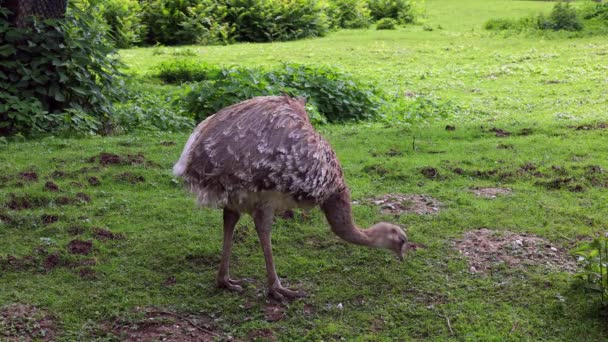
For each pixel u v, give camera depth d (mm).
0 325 4641
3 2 9352
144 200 6867
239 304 5078
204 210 6660
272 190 4809
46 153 8180
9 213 6184
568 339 4719
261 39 23469
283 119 4848
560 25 23031
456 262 5711
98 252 5727
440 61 18562
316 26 24328
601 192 7348
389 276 5516
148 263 5621
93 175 7359
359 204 6953
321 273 5578
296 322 4898
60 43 9492
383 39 23047
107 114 10023
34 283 5207
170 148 8727
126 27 21500
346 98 11836
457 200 7066
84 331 4684
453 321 4922
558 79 15414
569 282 5383
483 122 11086
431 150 9055
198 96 11148
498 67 17250
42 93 9375
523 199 7125
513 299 5188
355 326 4863
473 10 30906
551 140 9469
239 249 5938
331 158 5031
